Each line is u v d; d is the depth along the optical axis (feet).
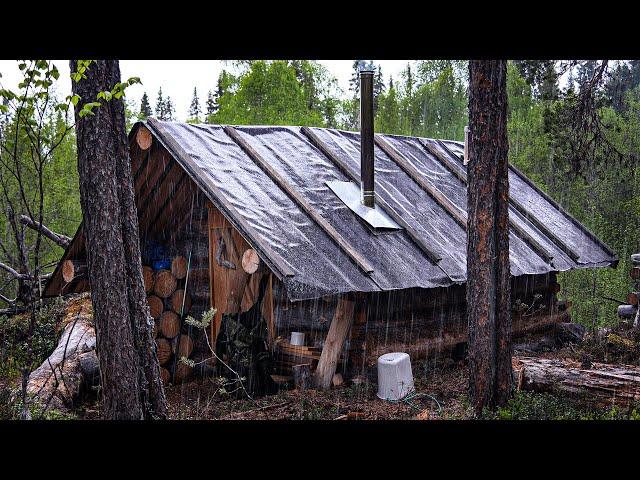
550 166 83.71
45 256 66.03
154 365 24.17
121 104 23.49
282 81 101.14
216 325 36.91
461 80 130.31
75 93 22.31
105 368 22.30
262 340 34.01
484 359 27.96
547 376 29.17
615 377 27.81
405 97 133.08
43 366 33.73
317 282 30.78
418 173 45.65
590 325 76.28
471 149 28.09
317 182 38.68
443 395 32.50
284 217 34.22
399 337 36.91
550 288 50.08
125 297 22.47
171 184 38.06
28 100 20.88
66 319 42.16
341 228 36.04
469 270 28.40
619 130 54.13
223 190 33.37
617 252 76.59
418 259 37.37
